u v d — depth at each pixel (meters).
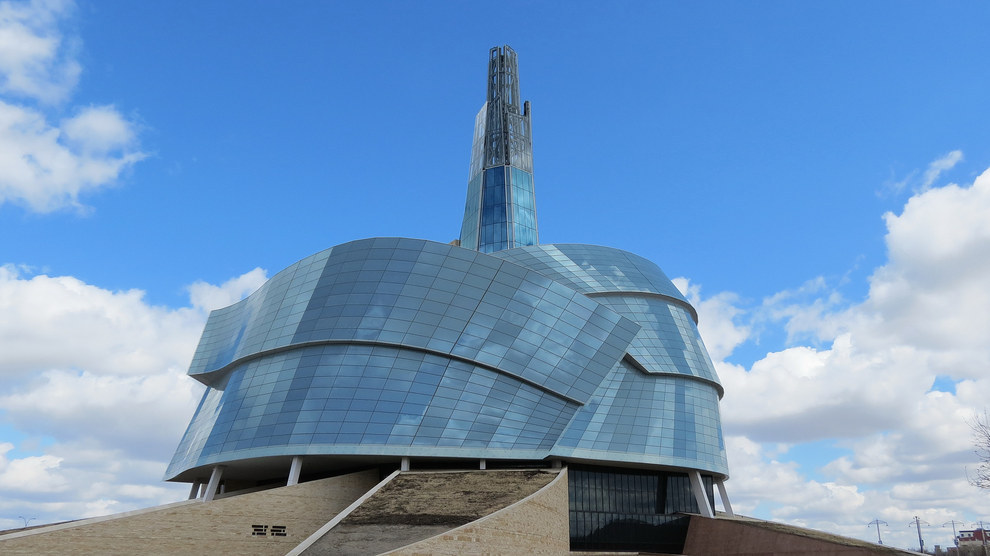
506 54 107.12
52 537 39.38
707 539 52.38
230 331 67.88
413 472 48.69
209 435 57.34
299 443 51.47
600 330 58.91
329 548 35.44
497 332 56.25
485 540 34.72
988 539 126.56
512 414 53.59
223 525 44.00
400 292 57.34
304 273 61.59
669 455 55.84
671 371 59.84
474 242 96.88
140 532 41.66
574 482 54.78
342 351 55.62
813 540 43.44
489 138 102.31
